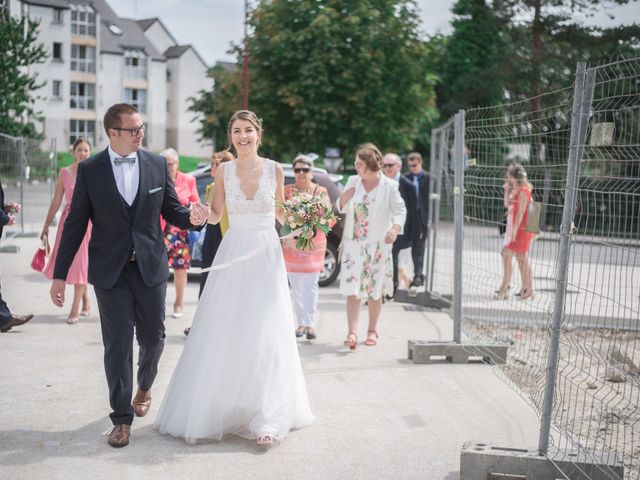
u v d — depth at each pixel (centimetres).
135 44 8169
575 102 442
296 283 845
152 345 535
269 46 3183
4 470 457
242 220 539
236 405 514
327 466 478
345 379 688
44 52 3869
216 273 532
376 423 564
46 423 544
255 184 543
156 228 518
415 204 1139
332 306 1080
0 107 3725
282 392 525
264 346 521
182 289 934
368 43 3155
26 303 1009
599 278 1245
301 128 3262
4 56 3759
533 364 767
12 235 1733
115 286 504
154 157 525
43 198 2023
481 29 3894
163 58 8475
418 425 562
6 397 602
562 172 564
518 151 699
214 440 518
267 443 500
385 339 870
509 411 600
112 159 507
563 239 452
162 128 8562
